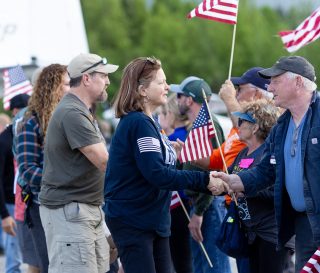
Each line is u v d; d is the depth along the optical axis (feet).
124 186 34.30
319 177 32.81
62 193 37.29
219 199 44.27
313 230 32.96
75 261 37.11
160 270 35.06
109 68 38.45
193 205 43.21
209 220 43.91
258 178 35.42
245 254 37.65
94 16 206.90
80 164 37.27
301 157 33.19
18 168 41.55
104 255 38.50
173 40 202.18
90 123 37.37
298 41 45.68
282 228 34.50
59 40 72.90
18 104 52.26
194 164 41.83
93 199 37.73
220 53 199.52
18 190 47.93
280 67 33.78
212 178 34.83
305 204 33.19
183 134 46.47
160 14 209.46
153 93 34.55
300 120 33.73
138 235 34.22
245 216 37.11
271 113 37.52
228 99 41.68
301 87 33.55
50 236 37.78
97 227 38.19
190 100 45.11
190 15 42.39
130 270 34.35
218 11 42.24
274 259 36.70
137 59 34.86
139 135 33.71
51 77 41.34
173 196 44.52
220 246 38.01
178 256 45.32
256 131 37.58
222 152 41.24
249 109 37.91
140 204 34.19
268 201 36.70
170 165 34.81
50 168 37.63
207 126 38.24
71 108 37.27
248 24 199.82
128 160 34.12
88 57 38.17
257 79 42.73
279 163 34.19
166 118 48.57
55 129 37.37
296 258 34.60
